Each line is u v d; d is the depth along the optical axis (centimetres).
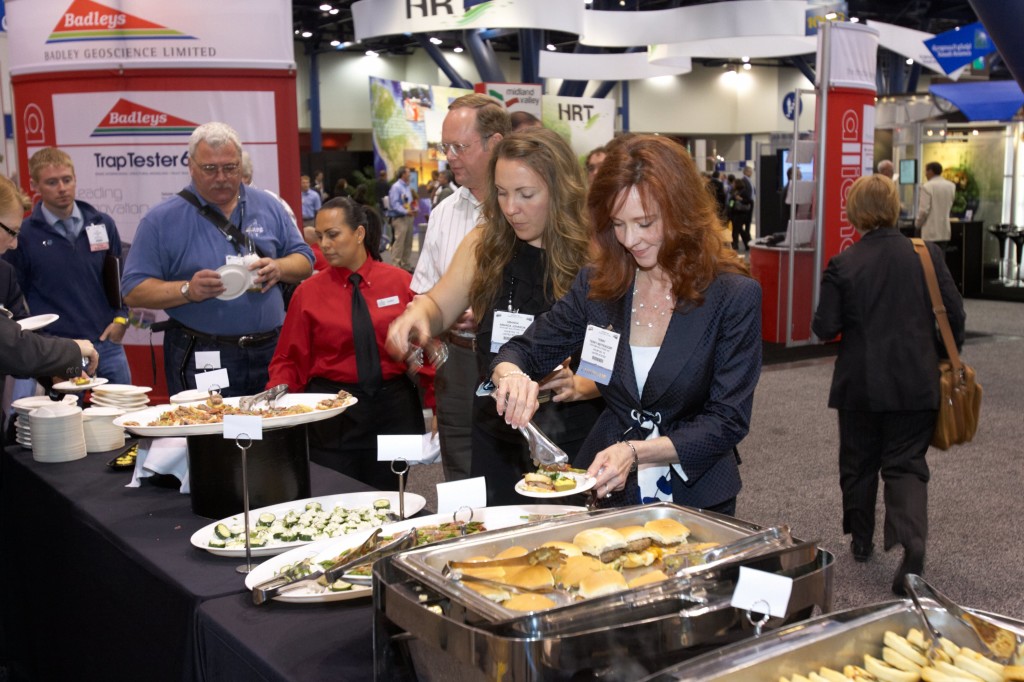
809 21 847
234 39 425
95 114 432
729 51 1048
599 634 103
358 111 2244
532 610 111
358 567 153
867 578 345
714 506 179
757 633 113
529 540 139
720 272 173
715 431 168
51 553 240
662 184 165
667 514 147
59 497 231
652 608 107
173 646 168
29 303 393
